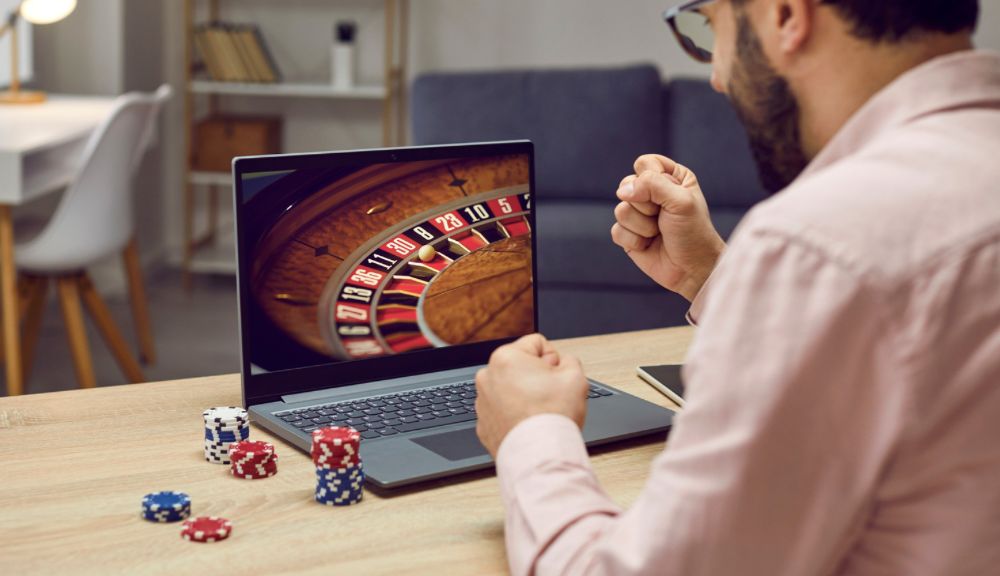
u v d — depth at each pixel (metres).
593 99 4.17
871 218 0.63
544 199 4.20
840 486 0.64
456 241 1.30
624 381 1.40
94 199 3.14
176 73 5.20
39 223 3.49
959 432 0.62
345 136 5.30
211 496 1.02
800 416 0.64
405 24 5.11
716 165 4.14
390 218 1.26
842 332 0.63
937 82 0.69
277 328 1.21
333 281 1.23
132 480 1.05
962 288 0.62
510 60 5.19
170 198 5.29
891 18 0.69
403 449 1.11
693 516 0.66
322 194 1.22
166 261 5.30
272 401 1.21
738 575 0.66
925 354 0.61
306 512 0.99
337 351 1.25
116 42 4.58
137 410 1.25
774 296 0.64
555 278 3.76
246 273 1.19
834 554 0.66
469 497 1.03
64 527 0.94
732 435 0.65
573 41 5.14
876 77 0.71
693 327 1.65
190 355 3.95
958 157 0.65
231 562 0.89
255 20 5.22
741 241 0.68
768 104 0.76
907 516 0.65
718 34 0.79
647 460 1.14
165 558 0.89
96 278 4.72
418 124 4.21
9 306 3.07
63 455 1.11
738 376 0.65
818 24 0.71
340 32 4.95
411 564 0.90
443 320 1.30
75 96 4.62
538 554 0.78
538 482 0.81
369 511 1.00
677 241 1.27
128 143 3.20
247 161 1.17
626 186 1.27
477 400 0.92
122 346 3.44
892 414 0.62
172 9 5.16
